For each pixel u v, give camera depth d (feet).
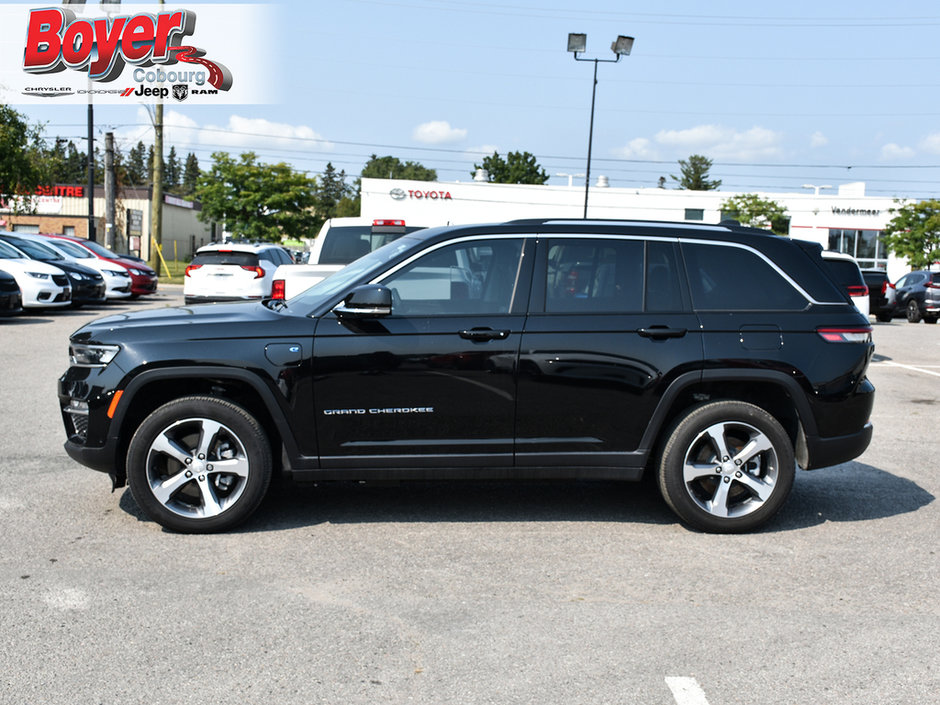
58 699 9.66
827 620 12.16
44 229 186.39
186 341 15.24
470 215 194.39
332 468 15.57
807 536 16.06
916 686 10.26
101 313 59.52
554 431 15.75
